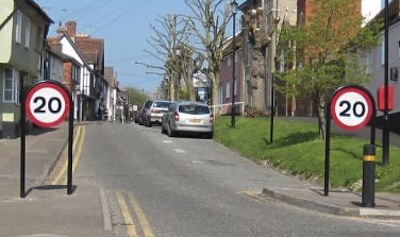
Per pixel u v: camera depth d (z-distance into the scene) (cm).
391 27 2697
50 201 1198
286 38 2102
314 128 2541
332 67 2036
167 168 1900
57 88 1251
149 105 4238
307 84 2066
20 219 1020
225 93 6072
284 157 2073
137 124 4638
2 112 2683
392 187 1466
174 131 3023
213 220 1080
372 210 1173
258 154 2298
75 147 2383
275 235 952
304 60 2112
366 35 2055
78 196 1264
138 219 1066
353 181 1550
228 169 1952
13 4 2609
